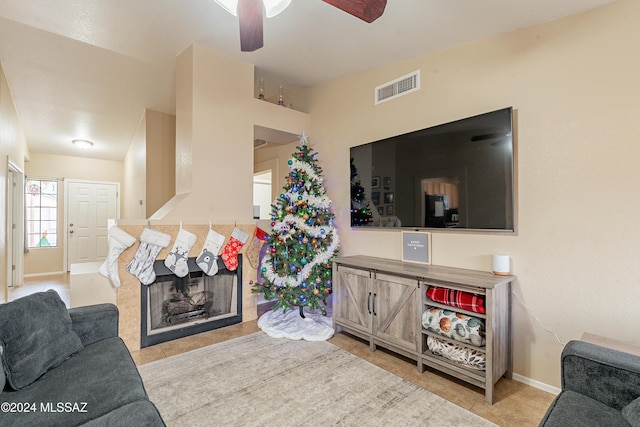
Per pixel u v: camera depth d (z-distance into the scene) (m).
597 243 1.84
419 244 2.68
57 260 5.97
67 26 2.55
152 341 2.73
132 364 1.57
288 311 3.48
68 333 1.67
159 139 4.38
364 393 2.00
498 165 2.17
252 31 1.68
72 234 6.12
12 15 2.40
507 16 2.04
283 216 3.24
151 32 2.66
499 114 2.16
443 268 2.43
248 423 1.71
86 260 6.23
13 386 1.31
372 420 1.74
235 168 3.23
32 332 1.48
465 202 2.33
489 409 1.84
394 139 2.85
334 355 2.54
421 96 2.73
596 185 1.84
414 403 1.90
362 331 2.70
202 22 2.50
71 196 6.14
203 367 2.33
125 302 2.62
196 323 2.99
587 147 1.87
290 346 2.71
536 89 2.07
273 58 3.06
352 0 1.41
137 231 2.68
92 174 6.34
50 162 5.96
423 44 2.54
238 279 3.28
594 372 1.28
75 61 3.15
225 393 1.99
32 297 1.63
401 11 2.12
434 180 2.53
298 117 3.79
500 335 2.00
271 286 3.27
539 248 2.05
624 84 1.75
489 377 1.88
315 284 3.20
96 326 1.84
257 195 7.19
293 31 2.49
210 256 2.98
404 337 2.37
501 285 2.01
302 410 1.83
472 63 2.39
